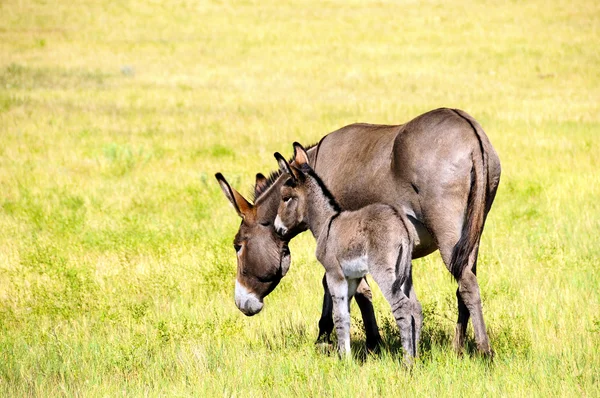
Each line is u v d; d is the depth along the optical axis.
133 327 32.28
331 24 171.88
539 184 54.12
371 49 142.25
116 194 55.78
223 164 64.75
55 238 45.75
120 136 76.31
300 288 36.75
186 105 95.19
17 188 57.53
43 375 26.98
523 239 42.34
